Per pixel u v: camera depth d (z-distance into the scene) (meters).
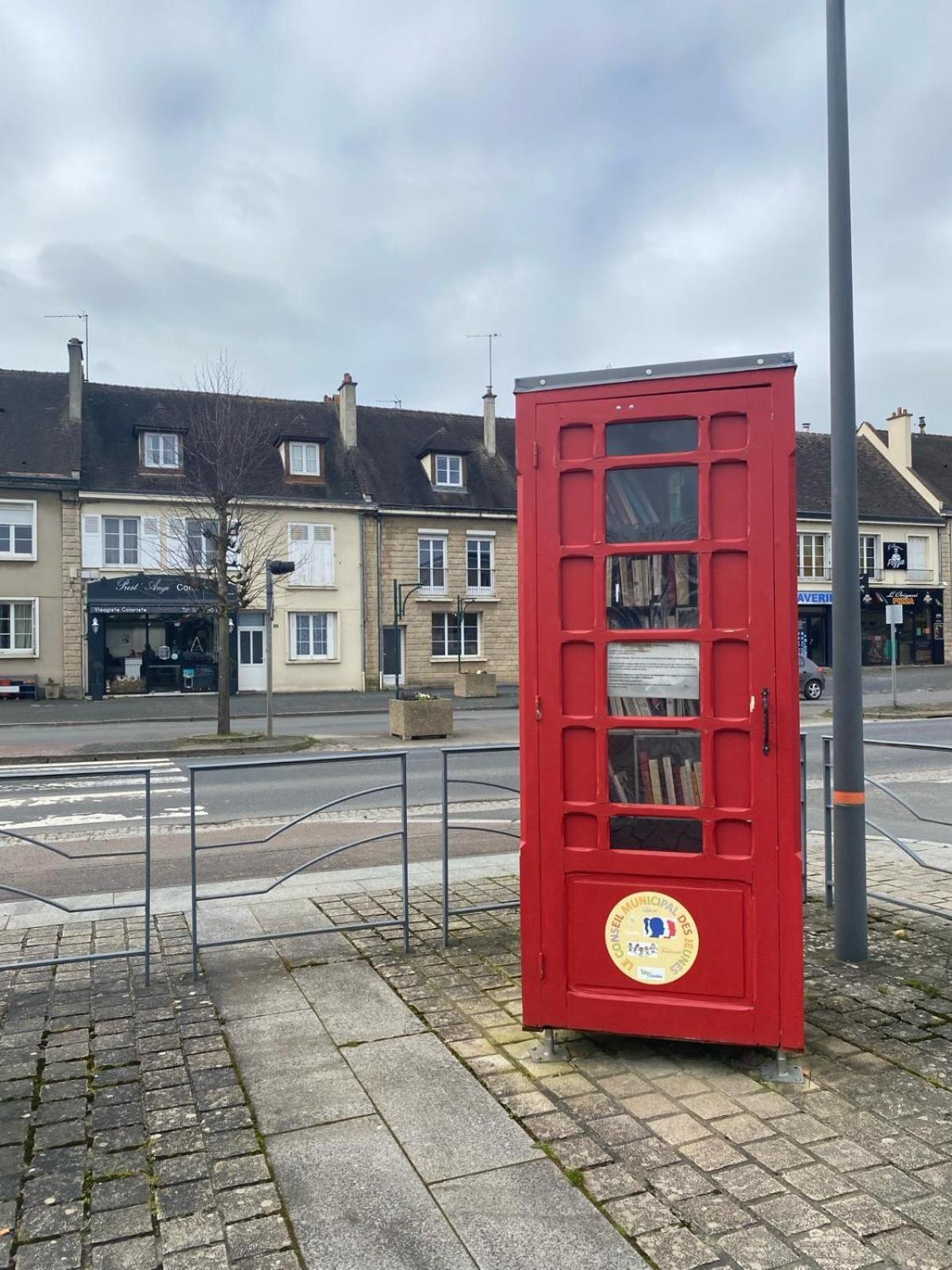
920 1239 2.70
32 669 30.23
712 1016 3.79
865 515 43.34
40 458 30.77
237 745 17.64
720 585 3.79
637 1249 2.68
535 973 4.00
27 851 8.73
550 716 3.98
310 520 33.38
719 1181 3.01
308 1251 2.72
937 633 44.84
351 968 5.20
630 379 3.87
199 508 28.28
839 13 5.24
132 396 34.38
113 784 13.10
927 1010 4.45
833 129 5.25
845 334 5.24
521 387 4.01
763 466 3.74
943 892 6.68
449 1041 4.16
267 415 36.41
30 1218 2.91
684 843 3.85
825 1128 3.34
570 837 3.97
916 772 12.93
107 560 31.00
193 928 5.11
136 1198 3.00
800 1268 2.59
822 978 4.90
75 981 5.06
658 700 3.87
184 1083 3.79
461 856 8.26
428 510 34.88
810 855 7.88
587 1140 3.28
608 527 3.95
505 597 36.34
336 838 9.10
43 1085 3.81
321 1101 3.61
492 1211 2.87
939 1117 3.41
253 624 32.91
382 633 34.44
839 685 5.22
